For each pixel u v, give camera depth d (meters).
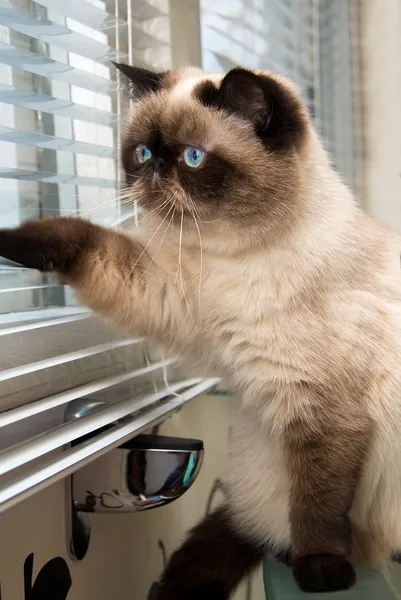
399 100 1.15
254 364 0.54
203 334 0.56
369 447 0.55
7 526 0.44
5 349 0.47
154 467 0.51
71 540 0.51
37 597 0.47
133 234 0.57
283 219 0.54
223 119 0.54
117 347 0.58
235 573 0.58
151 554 0.63
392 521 0.57
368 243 0.59
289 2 0.99
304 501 0.53
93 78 0.58
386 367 0.55
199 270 0.55
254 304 0.53
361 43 1.20
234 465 0.62
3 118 0.54
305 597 0.49
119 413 0.51
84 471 0.51
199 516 0.72
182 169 0.54
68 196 0.61
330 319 0.54
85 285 0.51
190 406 0.74
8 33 0.52
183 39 0.76
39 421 0.48
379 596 0.49
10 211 0.55
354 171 1.17
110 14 0.60
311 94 1.06
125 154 0.58
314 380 0.53
